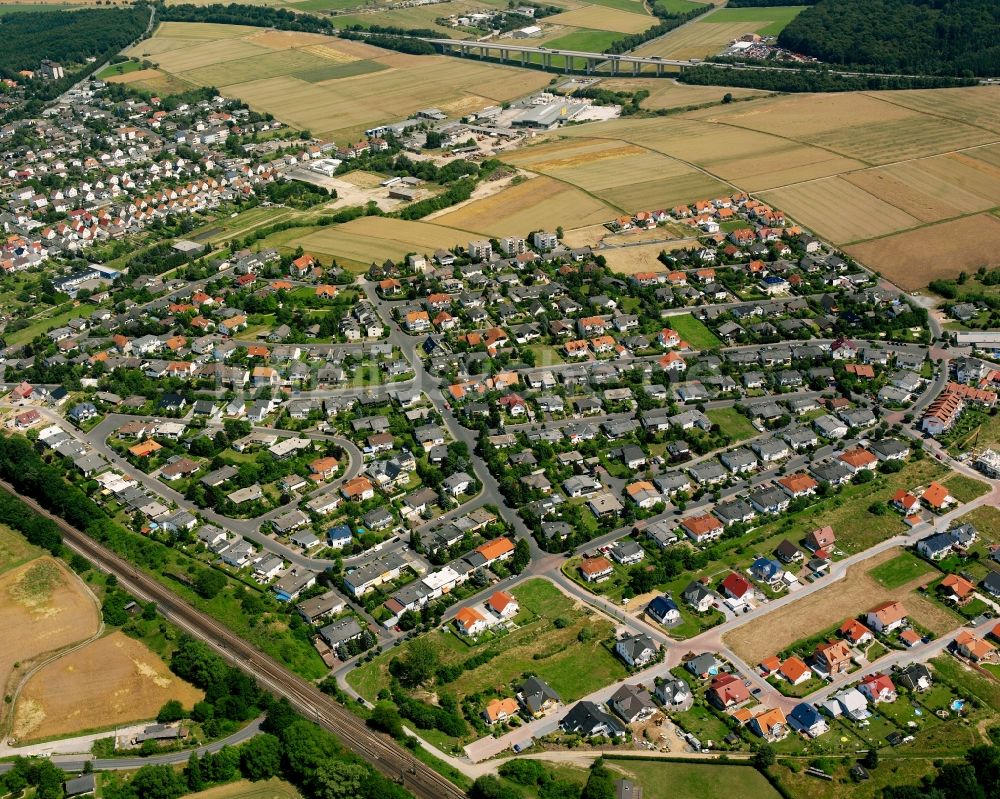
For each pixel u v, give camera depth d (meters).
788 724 181.50
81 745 178.88
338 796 162.25
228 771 171.00
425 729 181.50
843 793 166.12
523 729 181.12
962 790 162.75
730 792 167.50
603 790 163.88
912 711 183.75
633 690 185.88
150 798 166.50
